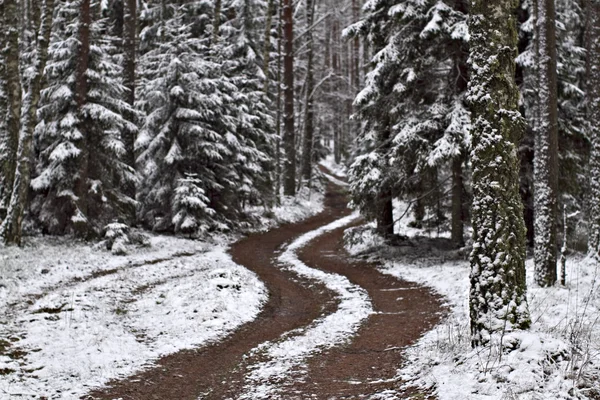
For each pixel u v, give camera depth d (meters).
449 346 7.68
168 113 23.52
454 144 14.97
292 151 36.00
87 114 18.80
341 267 17.98
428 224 22.47
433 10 15.99
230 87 26.31
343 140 59.41
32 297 11.52
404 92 17.50
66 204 19.05
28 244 16.75
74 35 19.23
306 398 6.67
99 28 20.78
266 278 16.17
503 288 6.86
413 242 20.03
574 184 16.03
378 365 7.84
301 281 15.98
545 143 11.71
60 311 10.55
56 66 19.08
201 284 13.24
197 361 8.62
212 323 10.72
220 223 23.89
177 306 11.78
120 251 17.17
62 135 18.52
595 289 10.58
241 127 28.06
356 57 45.41
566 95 15.74
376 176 17.28
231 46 31.41
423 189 18.12
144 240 19.36
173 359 8.66
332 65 56.84
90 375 7.59
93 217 19.58
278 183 33.66
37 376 7.36
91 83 19.38
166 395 7.07
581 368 5.53
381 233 20.14
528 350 5.98
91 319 10.22
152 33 29.66
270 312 12.31
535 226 11.86
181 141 23.73
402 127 16.94
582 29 20.48
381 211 18.97
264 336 10.20
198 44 24.84
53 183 18.89
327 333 10.10
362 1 49.47
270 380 7.54
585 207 17.33
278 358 8.61
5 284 11.91
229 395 7.04
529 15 15.55
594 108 12.16
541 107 11.87
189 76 23.12
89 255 16.23
